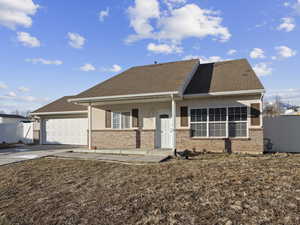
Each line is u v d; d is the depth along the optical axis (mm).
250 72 12109
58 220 3924
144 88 11305
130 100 11859
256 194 4504
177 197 4645
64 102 19266
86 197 5004
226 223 3463
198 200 4418
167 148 12086
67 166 8383
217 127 11203
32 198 5098
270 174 5840
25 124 19594
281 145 11820
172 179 5961
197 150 11438
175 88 10281
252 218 3568
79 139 16859
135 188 5426
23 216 4152
